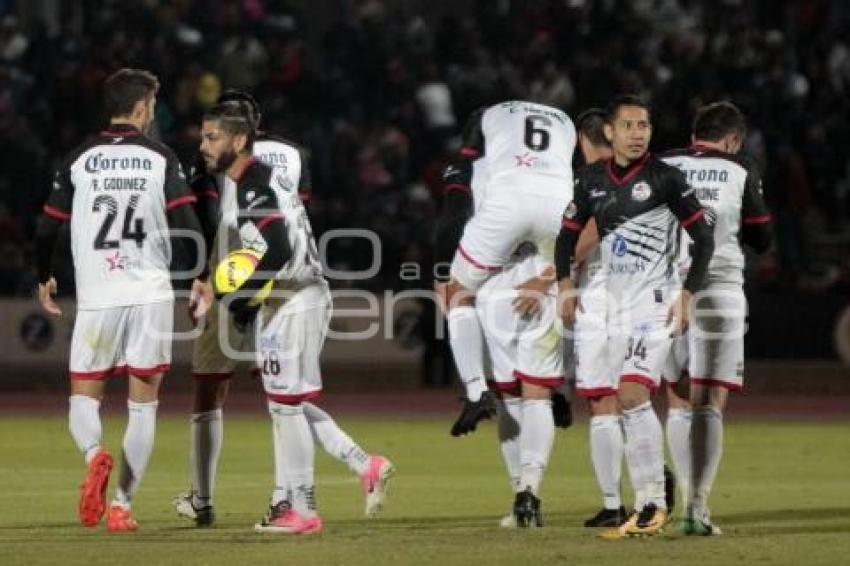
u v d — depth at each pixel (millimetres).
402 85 97438
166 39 95250
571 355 38719
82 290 35812
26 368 82750
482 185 38188
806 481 47281
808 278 86812
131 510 39562
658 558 30344
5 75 95125
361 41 98750
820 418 70062
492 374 38875
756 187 35719
